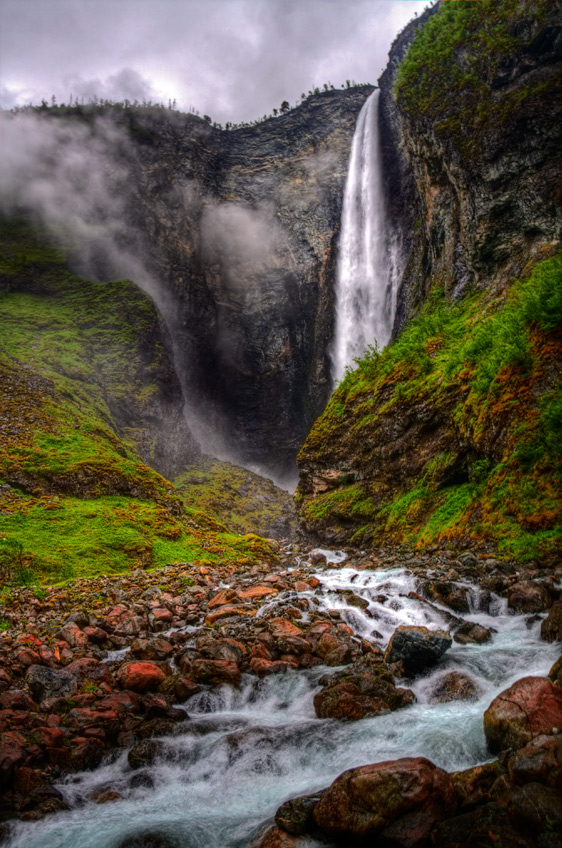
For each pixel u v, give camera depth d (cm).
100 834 440
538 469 1219
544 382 1320
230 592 1054
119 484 1969
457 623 813
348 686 610
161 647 788
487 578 967
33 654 718
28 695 623
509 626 802
